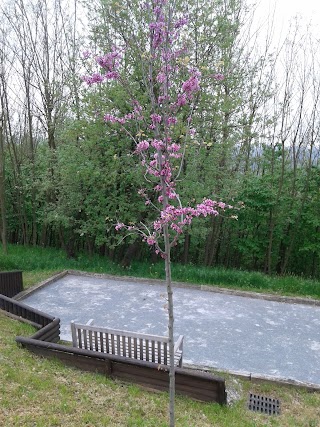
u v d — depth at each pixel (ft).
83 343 20.10
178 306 29.68
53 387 15.83
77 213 41.68
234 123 39.01
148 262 45.78
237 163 45.27
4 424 12.92
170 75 12.32
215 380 15.75
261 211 43.39
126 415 14.56
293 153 43.21
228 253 52.31
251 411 16.58
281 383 18.88
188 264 44.04
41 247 52.85
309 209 42.96
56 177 41.14
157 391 16.69
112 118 11.93
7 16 45.39
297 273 49.85
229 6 37.99
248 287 34.55
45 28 49.01
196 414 15.21
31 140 49.93
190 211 10.22
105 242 42.68
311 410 16.99
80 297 31.24
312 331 25.90
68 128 36.45
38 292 32.37
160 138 11.00
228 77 34.86
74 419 13.83
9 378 15.84
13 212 57.67
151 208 38.29
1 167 45.65
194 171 35.78
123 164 36.27
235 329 25.75
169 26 10.35
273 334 25.17
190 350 22.53
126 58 29.63
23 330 21.65
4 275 29.55
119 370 17.25
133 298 31.24
